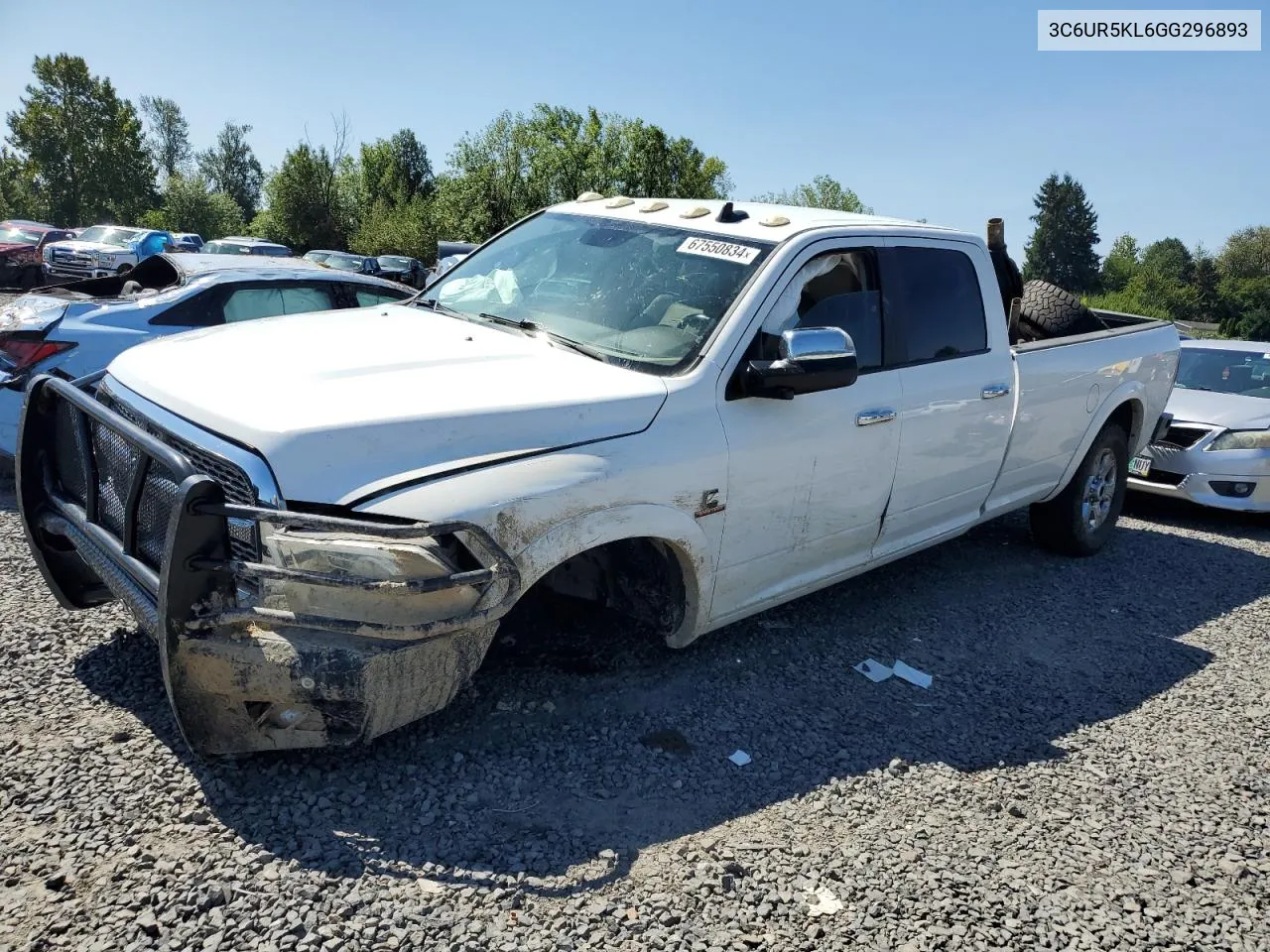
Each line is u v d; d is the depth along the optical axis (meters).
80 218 71.06
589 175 37.47
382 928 2.55
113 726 3.32
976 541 6.83
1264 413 8.43
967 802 3.52
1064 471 6.04
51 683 3.57
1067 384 5.72
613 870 2.91
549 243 4.73
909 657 4.72
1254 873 3.27
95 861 2.67
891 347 4.57
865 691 4.30
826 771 3.62
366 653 2.87
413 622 2.94
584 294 4.24
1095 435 6.16
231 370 3.38
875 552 4.77
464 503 3.01
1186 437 8.41
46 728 3.28
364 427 2.97
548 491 3.18
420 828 2.97
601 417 3.43
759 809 3.33
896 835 3.27
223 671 2.83
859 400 4.32
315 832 2.89
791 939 2.72
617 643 4.35
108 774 3.05
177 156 119.25
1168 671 4.90
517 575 3.06
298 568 2.84
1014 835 3.35
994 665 4.75
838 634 4.89
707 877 2.92
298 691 2.85
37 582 4.50
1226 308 110.75
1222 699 4.62
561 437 3.32
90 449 3.48
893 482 4.59
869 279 4.52
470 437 3.14
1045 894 3.04
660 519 3.53
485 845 2.94
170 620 2.76
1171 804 3.65
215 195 79.50
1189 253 127.19
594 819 3.14
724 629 4.71
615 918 2.70
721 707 3.97
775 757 3.66
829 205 66.31
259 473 2.88
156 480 3.13
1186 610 5.87
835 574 4.57
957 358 4.96
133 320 6.59
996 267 6.83
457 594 2.99
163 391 3.34
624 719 3.77
